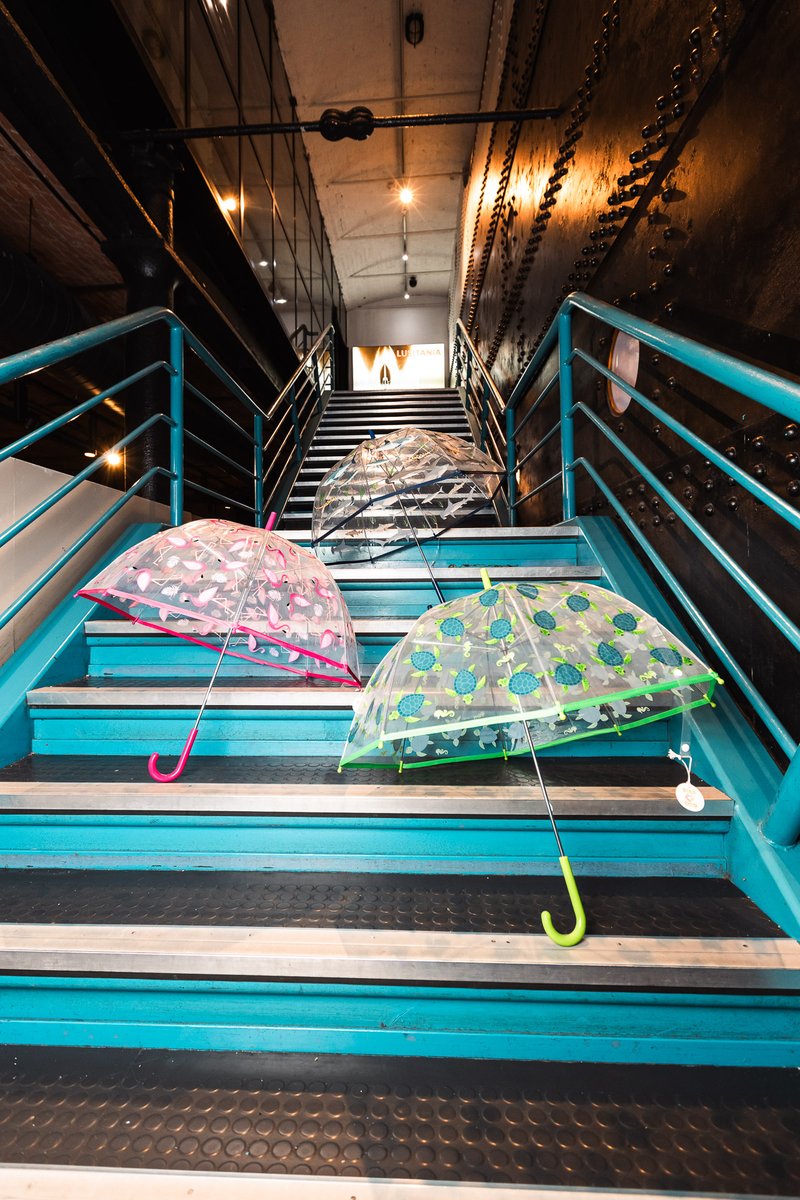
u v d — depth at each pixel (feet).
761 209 4.46
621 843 4.02
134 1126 2.74
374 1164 2.55
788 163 4.13
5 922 3.49
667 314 6.17
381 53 24.30
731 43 4.86
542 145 12.48
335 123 12.65
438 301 48.73
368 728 3.68
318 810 4.08
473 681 3.74
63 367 17.03
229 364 22.39
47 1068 3.09
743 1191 2.43
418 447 9.20
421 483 8.29
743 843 3.79
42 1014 3.31
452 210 35.35
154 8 13.21
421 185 32.81
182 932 3.37
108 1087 2.96
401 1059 3.15
